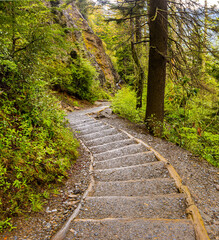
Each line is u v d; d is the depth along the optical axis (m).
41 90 4.37
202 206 2.56
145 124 6.44
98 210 2.62
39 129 3.90
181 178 3.34
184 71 5.85
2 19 3.75
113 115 9.70
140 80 8.41
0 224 2.12
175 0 5.46
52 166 3.57
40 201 2.79
